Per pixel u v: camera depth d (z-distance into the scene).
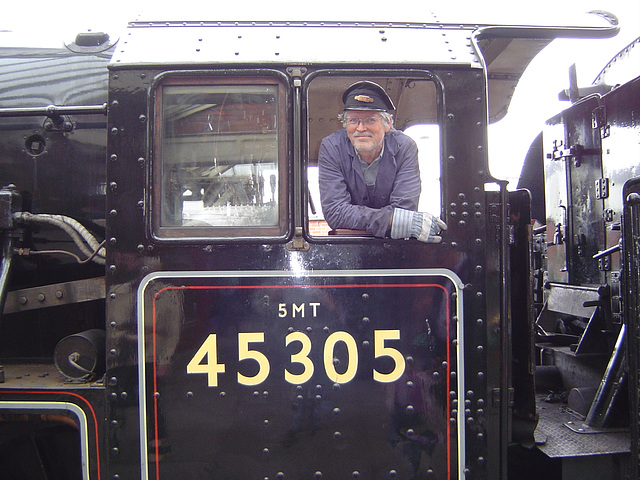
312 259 1.98
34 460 2.37
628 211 2.26
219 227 2.01
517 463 2.44
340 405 1.97
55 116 2.24
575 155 3.29
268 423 1.96
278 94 2.04
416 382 1.99
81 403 2.00
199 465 1.96
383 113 2.09
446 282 2.00
